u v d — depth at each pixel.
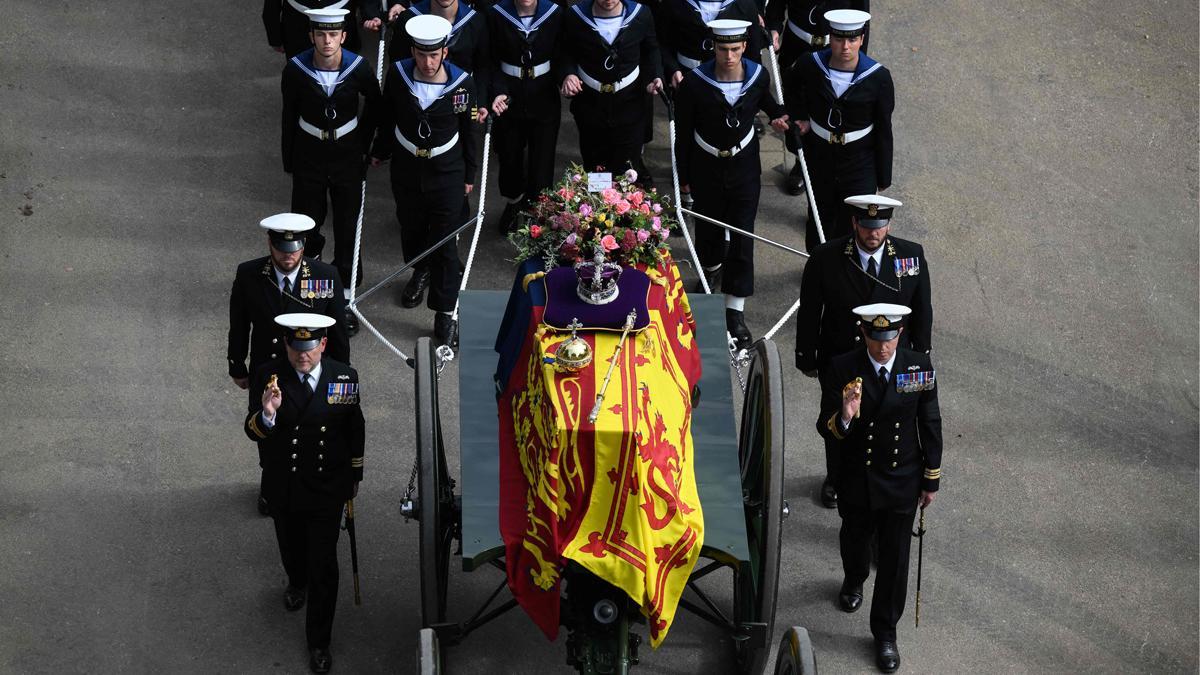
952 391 40.28
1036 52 52.66
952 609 34.31
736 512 28.09
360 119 40.41
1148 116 50.25
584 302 28.39
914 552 35.66
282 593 33.78
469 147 40.44
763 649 29.78
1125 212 46.56
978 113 49.97
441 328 40.78
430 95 39.09
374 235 44.56
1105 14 54.59
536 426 27.42
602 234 30.08
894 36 52.94
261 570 34.31
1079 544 36.12
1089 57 52.53
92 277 41.94
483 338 31.67
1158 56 52.78
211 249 43.19
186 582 33.88
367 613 33.41
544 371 27.31
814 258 34.75
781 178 47.53
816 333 35.06
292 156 40.31
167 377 39.19
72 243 42.91
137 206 44.31
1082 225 45.97
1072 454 38.59
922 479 31.75
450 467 36.69
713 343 31.75
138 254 42.78
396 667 32.25
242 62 50.16
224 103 48.44
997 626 33.94
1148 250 45.28
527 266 30.55
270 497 30.88
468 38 41.78
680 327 30.41
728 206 40.78
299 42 45.59
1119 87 51.34
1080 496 37.44
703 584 34.31
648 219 30.72
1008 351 41.62
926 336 34.91
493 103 41.72
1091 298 43.53
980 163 48.03
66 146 46.12
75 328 40.34
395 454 37.41
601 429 26.22
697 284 43.28
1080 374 41.09
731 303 41.28
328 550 30.94
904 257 34.34
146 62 49.66
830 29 39.94
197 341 40.31
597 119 42.81
